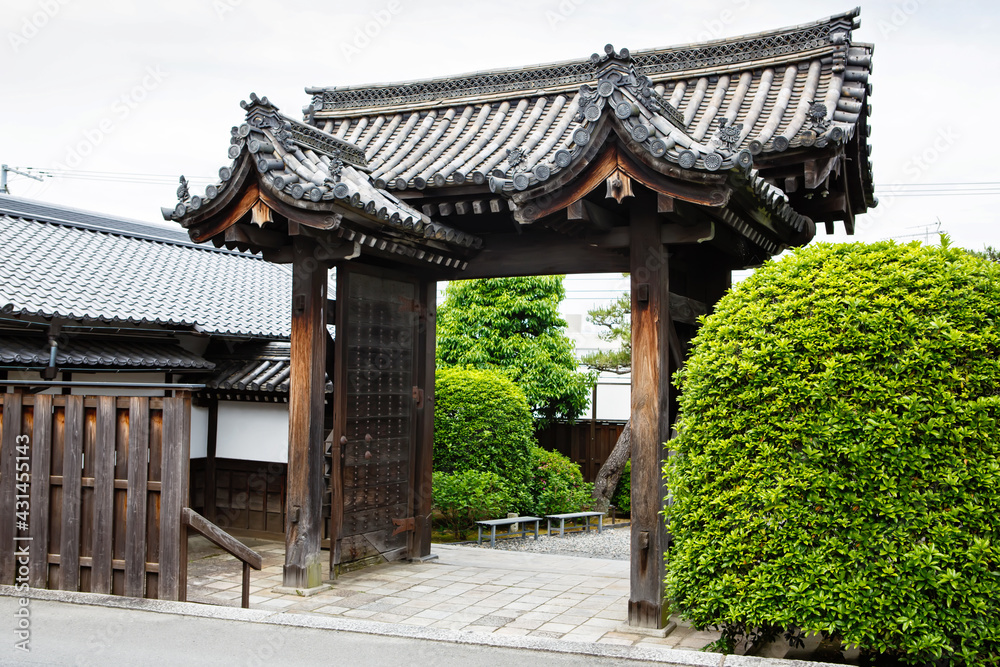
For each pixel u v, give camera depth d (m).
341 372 7.76
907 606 4.29
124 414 6.04
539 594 7.47
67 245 11.61
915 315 4.52
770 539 4.66
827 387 4.57
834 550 4.49
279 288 13.85
